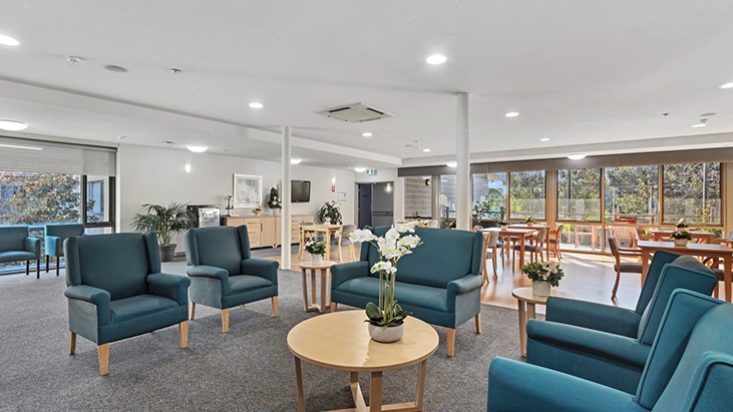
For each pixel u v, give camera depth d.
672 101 4.39
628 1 2.22
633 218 8.09
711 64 3.23
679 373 1.03
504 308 4.09
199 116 5.30
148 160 7.49
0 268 6.09
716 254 4.04
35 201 6.37
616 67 3.31
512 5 2.27
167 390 2.32
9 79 3.67
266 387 2.37
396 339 2.06
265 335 3.27
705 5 2.26
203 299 3.51
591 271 6.40
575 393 1.29
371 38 2.75
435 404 2.18
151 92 4.12
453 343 2.85
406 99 4.35
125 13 2.39
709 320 1.09
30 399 2.20
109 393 2.28
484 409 2.13
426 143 7.53
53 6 2.29
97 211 7.00
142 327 2.73
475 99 4.32
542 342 1.90
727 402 0.77
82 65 3.30
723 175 7.28
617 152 7.61
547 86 3.86
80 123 5.15
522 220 9.21
